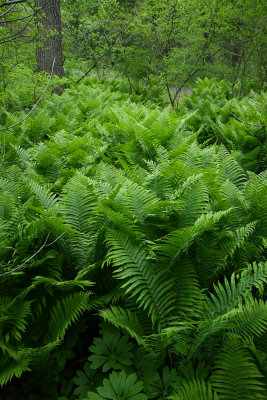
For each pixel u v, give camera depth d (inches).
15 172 159.3
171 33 399.2
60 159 189.3
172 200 120.0
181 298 97.2
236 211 124.0
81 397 85.9
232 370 78.7
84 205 119.3
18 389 91.7
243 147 236.5
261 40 394.0
